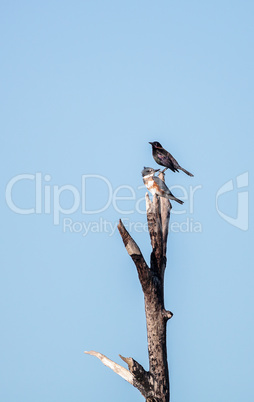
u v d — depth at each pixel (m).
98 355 13.41
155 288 13.41
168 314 13.44
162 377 13.38
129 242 12.79
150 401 13.22
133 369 12.91
